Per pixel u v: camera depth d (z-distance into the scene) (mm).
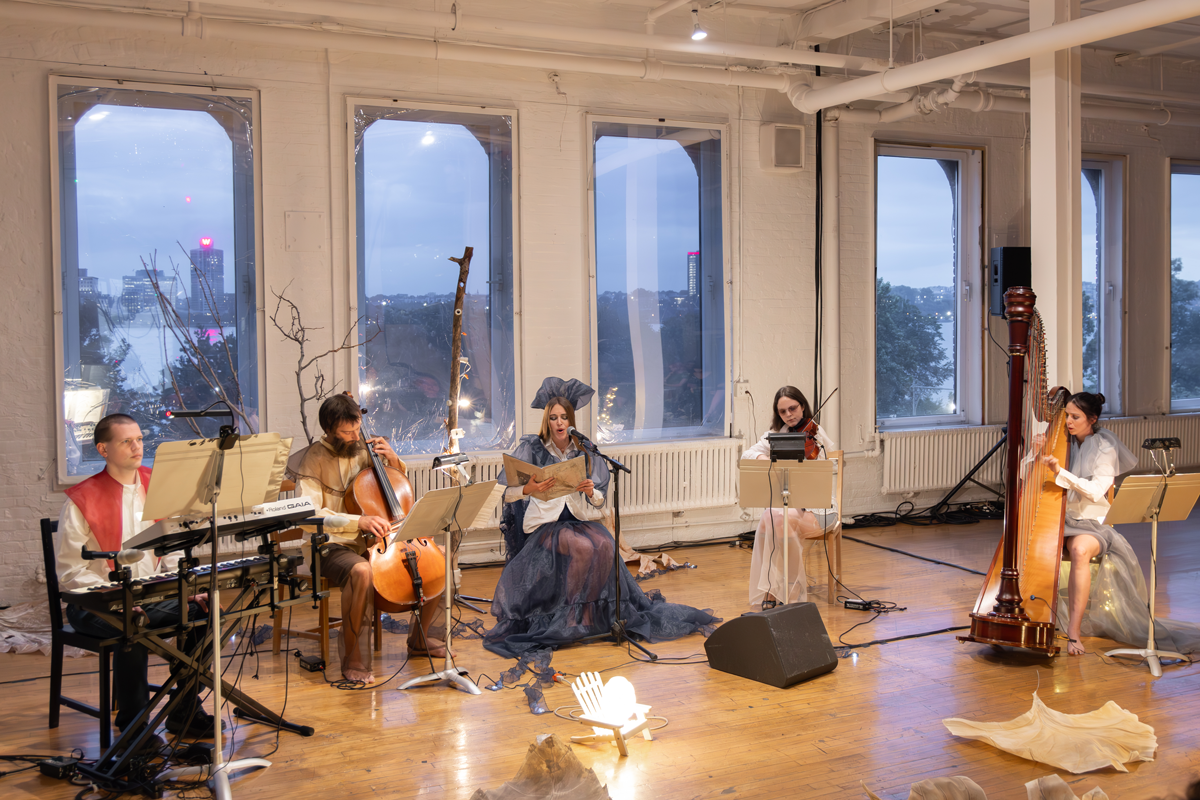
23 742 3535
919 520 7770
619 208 6867
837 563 5434
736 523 7281
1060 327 5477
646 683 4145
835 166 7398
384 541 4164
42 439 5391
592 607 4797
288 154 5875
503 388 6555
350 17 5312
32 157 5305
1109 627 4668
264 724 3678
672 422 7133
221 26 5422
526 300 6535
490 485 4035
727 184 7133
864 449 7738
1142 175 8773
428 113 6242
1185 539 7039
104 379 5562
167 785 3166
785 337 7391
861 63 6609
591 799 2922
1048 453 4598
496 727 3652
